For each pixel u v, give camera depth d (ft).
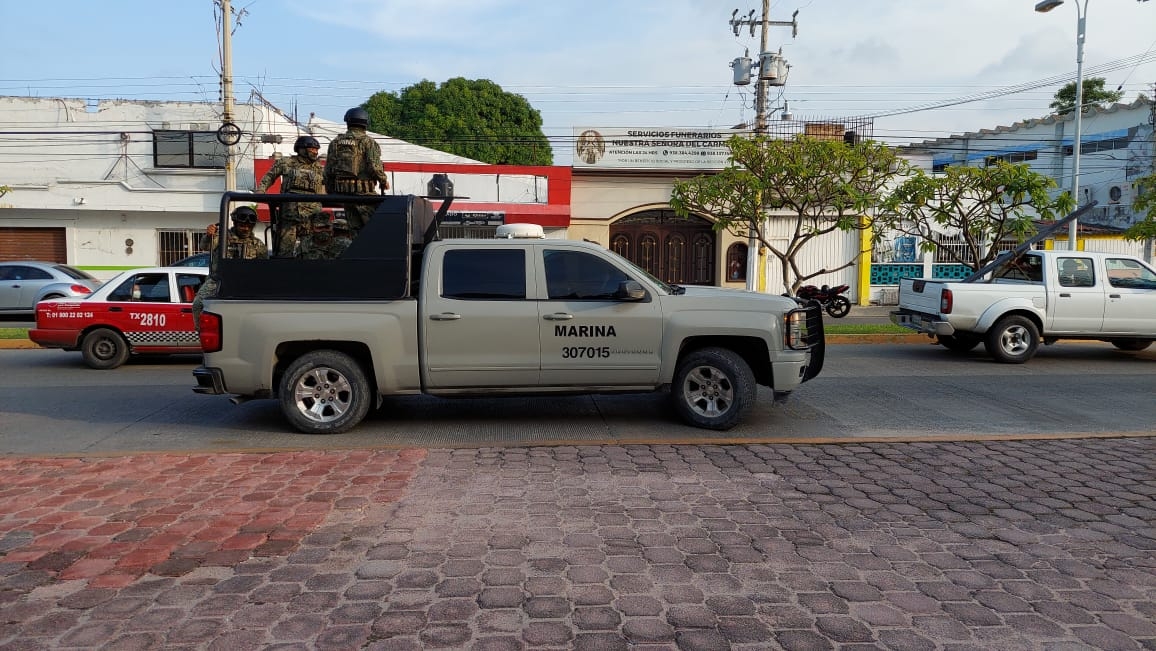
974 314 38.14
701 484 17.78
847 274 87.40
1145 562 13.37
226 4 72.54
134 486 17.53
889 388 31.22
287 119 91.76
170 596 12.01
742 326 23.26
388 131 137.18
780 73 79.15
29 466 19.22
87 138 82.33
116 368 37.91
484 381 23.29
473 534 14.62
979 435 22.65
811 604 11.80
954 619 11.32
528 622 11.22
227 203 23.32
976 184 46.16
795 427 24.18
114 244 82.48
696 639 10.74
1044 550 13.91
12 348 45.83
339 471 18.74
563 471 18.75
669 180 84.33
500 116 143.23
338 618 11.33
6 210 80.64
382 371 22.99
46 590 12.22
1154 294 38.34
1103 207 99.30
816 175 46.98
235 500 16.53
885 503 16.47
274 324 22.79
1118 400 28.86
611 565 13.23
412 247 23.49
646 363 23.54
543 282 23.44
